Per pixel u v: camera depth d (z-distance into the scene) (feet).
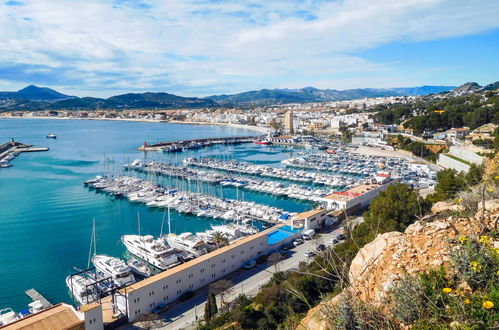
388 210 149.79
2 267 209.87
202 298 164.66
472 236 37.24
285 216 286.05
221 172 497.87
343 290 38.04
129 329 141.79
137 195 354.54
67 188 397.19
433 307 31.19
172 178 458.91
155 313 151.43
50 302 170.91
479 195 58.49
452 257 34.73
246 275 185.06
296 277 129.49
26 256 225.56
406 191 166.40
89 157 608.19
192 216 306.76
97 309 131.95
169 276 160.86
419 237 41.68
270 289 130.62
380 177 354.74
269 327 114.62
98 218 301.22
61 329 123.13
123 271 181.37
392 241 43.27
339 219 264.72
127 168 515.09
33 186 404.77
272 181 433.48
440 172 243.40
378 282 38.78
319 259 134.21
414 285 33.30
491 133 471.21
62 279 194.90
